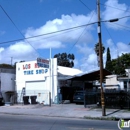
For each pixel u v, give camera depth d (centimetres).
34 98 3198
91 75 3234
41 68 3394
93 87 3994
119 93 2436
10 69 3812
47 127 1353
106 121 1730
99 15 2044
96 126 1413
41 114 2197
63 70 3788
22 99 3428
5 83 3591
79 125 1455
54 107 2705
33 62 3481
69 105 2927
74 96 3100
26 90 3494
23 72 3569
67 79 3322
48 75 3322
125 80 3888
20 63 3619
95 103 2586
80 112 2230
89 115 2033
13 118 1875
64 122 1616
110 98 2480
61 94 3269
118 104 2439
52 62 3309
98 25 2045
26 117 1980
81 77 3284
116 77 4197
